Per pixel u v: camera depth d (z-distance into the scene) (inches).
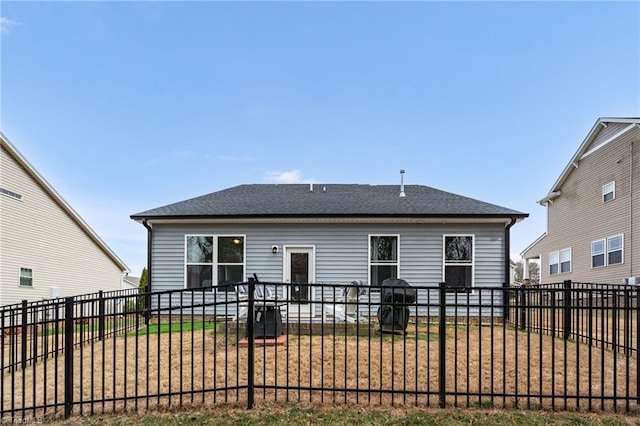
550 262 837.8
